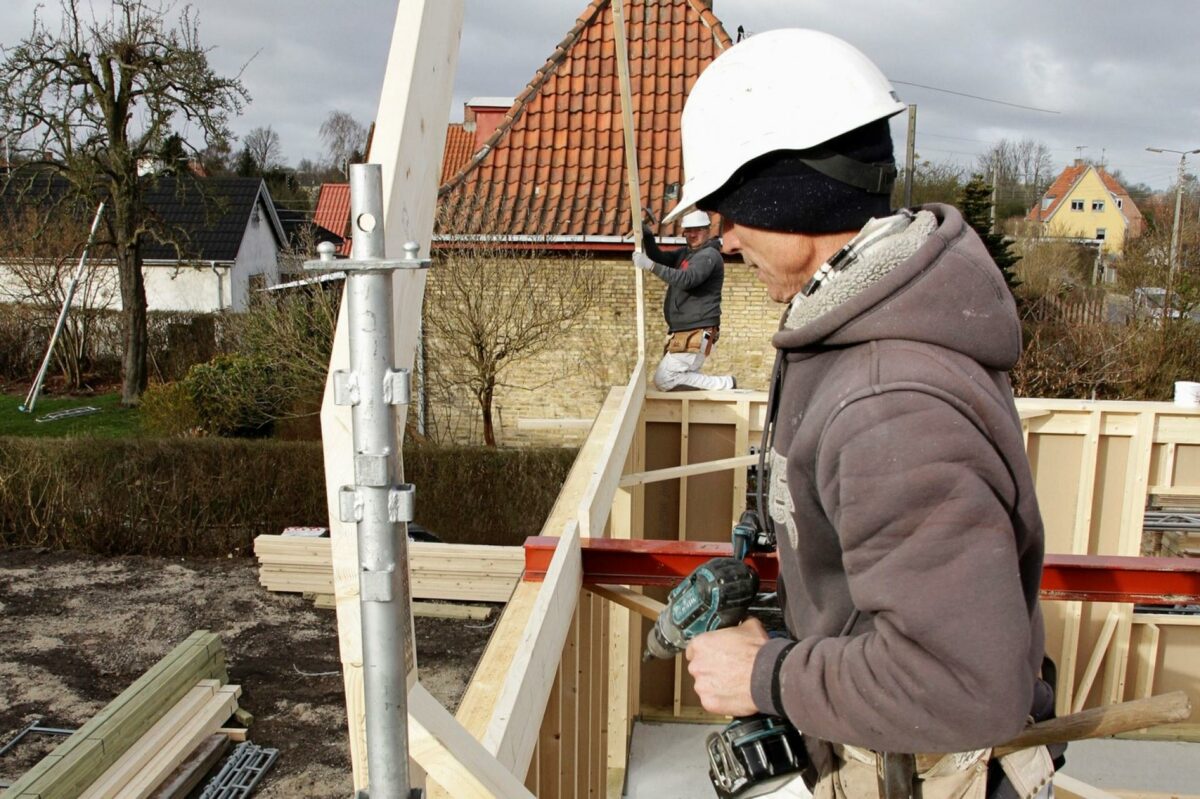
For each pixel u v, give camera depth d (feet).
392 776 2.82
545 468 38.24
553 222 38.11
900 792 3.85
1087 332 53.67
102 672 28.02
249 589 34.42
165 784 21.34
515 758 4.70
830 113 3.63
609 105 39.42
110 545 37.96
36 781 18.49
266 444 37.91
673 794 15.15
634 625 16.79
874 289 3.37
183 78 55.26
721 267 18.86
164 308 83.51
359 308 2.57
